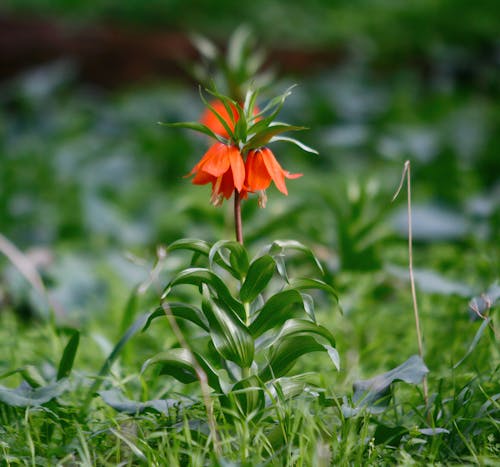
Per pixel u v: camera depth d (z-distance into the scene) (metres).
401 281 5.86
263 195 3.06
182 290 6.05
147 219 9.14
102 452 3.25
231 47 4.86
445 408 3.55
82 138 12.25
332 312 5.25
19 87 13.95
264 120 2.96
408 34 18.19
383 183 9.63
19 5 19.59
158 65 16.27
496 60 16.55
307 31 19.08
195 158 11.35
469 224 7.83
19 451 3.20
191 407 3.32
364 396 3.31
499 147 11.16
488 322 3.47
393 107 12.88
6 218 8.97
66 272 6.67
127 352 4.36
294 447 3.13
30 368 3.65
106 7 19.64
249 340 3.20
